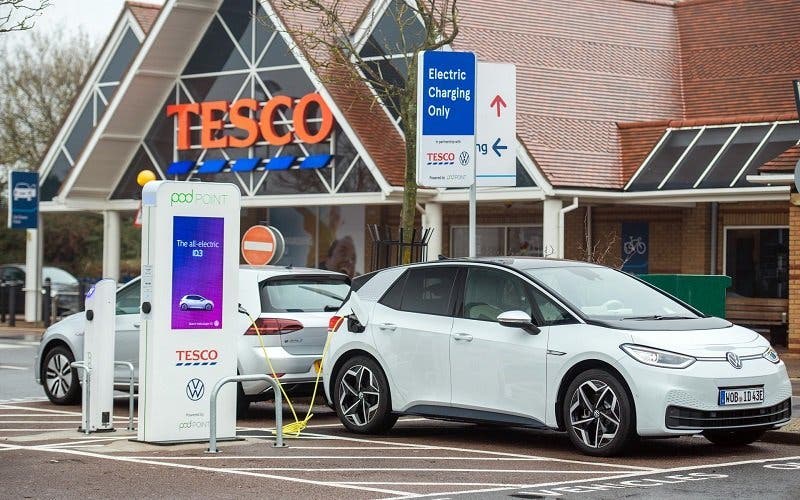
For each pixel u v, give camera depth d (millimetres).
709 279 17812
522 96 27453
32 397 17984
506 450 12102
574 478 10344
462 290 12648
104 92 35094
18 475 10445
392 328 12930
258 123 30531
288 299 14594
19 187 34281
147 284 12328
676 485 9969
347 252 32438
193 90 32125
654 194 25328
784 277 26578
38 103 50094
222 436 12539
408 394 12766
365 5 30328
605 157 26547
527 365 11844
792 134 25094
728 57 30641
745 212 27047
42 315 36219
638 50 30750
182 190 12305
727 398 11219
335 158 28953
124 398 17938
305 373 14375
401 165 27703
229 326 12562
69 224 54844
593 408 11477
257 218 33906
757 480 10227
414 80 18594
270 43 30531
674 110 29391
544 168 25250
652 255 28266
